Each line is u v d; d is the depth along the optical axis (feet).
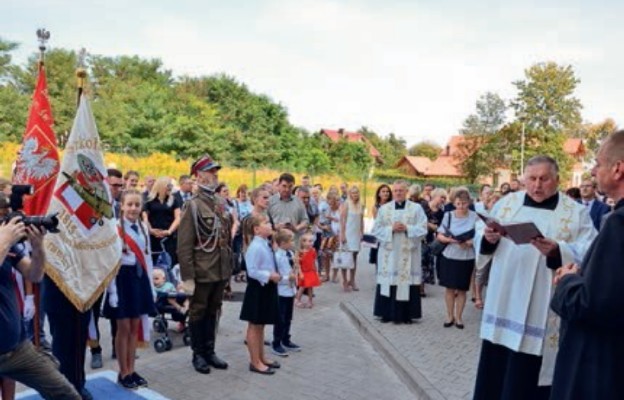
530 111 151.02
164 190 28.48
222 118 152.46
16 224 11.12
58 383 12.32
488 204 34.68
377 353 22.91
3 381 14.55
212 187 20.04
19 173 17.83
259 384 18.78
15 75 121.80
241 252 34.30
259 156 145.28
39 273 12.23
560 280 8.90
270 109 161.27
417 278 26.63
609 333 8.13
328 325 27.48
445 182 155.63
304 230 30.19
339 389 18.57
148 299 18.10
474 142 152.15
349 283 37.60
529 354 12.69
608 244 7.85
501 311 13.00
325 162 167.12
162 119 127.03
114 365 20.10
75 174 15.94
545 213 13.04
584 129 181.37
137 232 17.93
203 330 19.94
